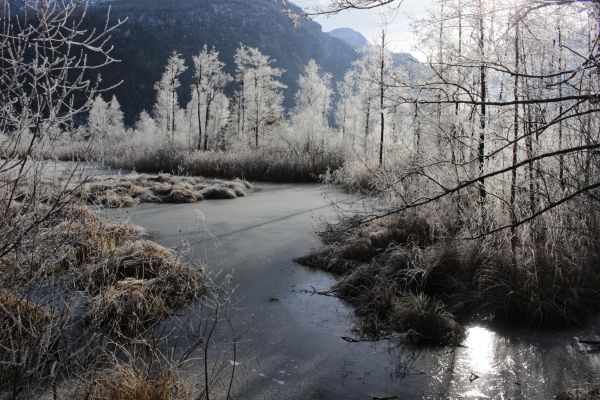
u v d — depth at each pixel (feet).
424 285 21.30
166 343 15.60
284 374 14.17
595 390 12.51
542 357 15.40
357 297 20.67
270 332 17.16
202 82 125.59
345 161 72.95
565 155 19.33
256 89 119.55
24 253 10.50
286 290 21.79
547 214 20.90
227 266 25.14
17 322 10.50
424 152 27.81
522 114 17.08
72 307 11.73
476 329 17.79
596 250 21.52
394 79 13.74
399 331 17.47
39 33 9.04
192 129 149.18
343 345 16.30
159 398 11.25
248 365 14.65
